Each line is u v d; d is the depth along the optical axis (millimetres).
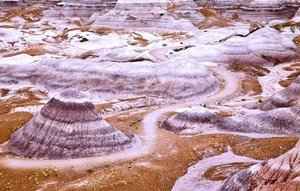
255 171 30109
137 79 64062
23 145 41344
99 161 39000
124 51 78812
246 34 95938
